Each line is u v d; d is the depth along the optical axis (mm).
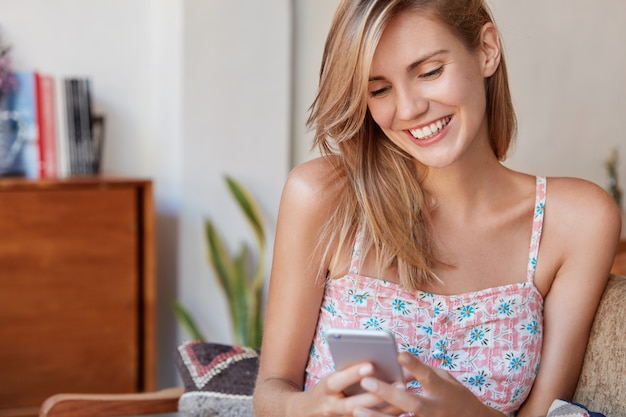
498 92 1474
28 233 2689
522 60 3541
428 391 1160
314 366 1516
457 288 1468
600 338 1460
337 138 1412
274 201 3211
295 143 3281
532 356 1474
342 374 1153
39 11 3016
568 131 3684
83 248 2758
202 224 3109
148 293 2852
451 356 1453
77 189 2732
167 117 3135
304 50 3256
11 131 2828
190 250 3113
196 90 3041
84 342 2789
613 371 1411
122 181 2785
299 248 1490
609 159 3668
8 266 2676
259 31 3113
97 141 3092
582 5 3641
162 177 3188
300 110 3275
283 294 1503
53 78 2857
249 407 1568
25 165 2840
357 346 1120
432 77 1327
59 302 2746
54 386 2766
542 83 3602
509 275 1492
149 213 2834
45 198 2699
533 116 3604
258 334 2988
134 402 1666
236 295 3012
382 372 1156
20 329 2709
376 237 1446
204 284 3150
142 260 2859
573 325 1488
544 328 1516
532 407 1482
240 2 3072
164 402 1686
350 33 1312
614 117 3773
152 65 3203
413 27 1306
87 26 3092
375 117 1379
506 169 1526
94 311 2791
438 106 1331
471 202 1485
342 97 1353
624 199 3781
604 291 1502
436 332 1446
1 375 2703
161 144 3184
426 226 1486
